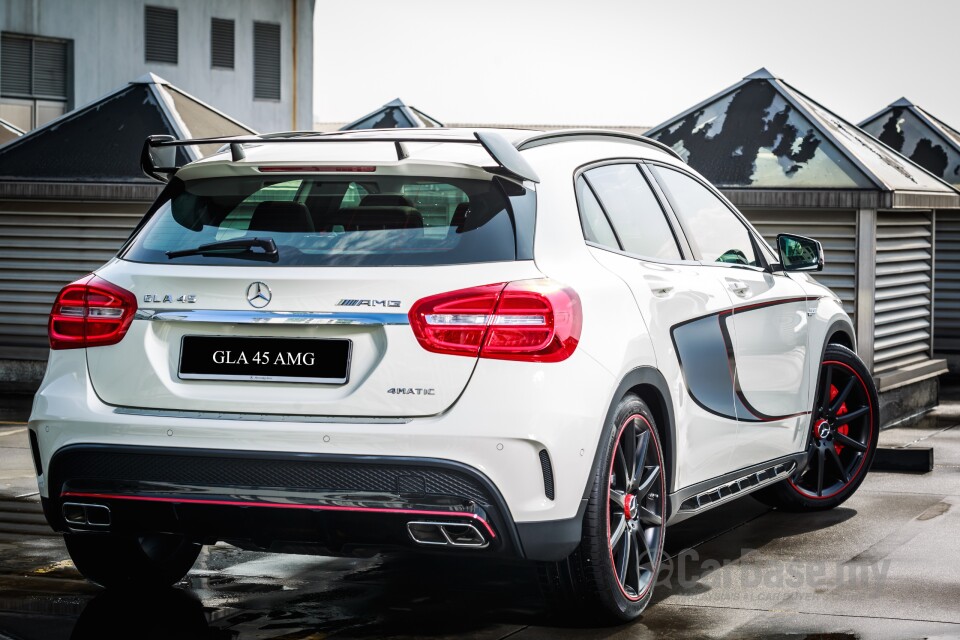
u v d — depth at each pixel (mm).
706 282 5293
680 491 4980
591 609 4488
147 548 5133
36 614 4785
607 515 4367
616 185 5008
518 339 4055
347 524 4105
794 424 6094
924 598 4930
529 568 5441
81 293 4422
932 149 12547
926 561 5551
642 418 4594
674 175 5574
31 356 11281
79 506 4355
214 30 31547
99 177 10953
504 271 4152
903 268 9922
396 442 4023
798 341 6121
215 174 4586
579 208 4629
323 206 4418
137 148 11133
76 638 4480
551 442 4066
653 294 4770
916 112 12758
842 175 9258
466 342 4047
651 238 5090
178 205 4605
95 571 5012
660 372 4719
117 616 4762
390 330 4086
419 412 4047
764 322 5734
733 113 10031
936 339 12742
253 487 4152
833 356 6668
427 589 5121
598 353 4277
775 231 9461
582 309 4242
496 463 4016
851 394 6871
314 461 4082
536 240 4293
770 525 6348
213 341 4262
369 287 4129
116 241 11172
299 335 4180
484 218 4277
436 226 4277
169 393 4258
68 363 4430
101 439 4297
